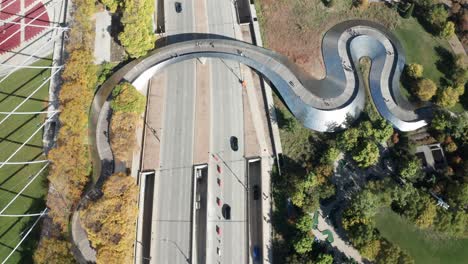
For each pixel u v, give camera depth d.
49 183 110.50
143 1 122.25
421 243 104.88
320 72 122.94
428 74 123.00
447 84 120.38
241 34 130.38
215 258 107.19
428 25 128.88
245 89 123.25
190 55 123.12
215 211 111.44
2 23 135.62
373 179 110.44
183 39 131.62
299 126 117.50
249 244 107.00
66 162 106.19
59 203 104.38
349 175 111.75
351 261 102.06
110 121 115.19
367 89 122.50
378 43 125.69
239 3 137.88
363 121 114.56
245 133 118.00
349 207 103.25
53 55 128.25
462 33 125.81
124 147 109.00
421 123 114.19
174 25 134.12
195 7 136.25
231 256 106.94
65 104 111.81
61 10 135.88
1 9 137.50
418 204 102.12
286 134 116.50
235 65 127.00
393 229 106.25
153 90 125.12
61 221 103.12
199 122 120.31
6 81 125.62
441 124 111.25
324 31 128.75
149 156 117.50
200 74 126.44
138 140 118.12
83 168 107.00
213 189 113.38
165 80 126.44
